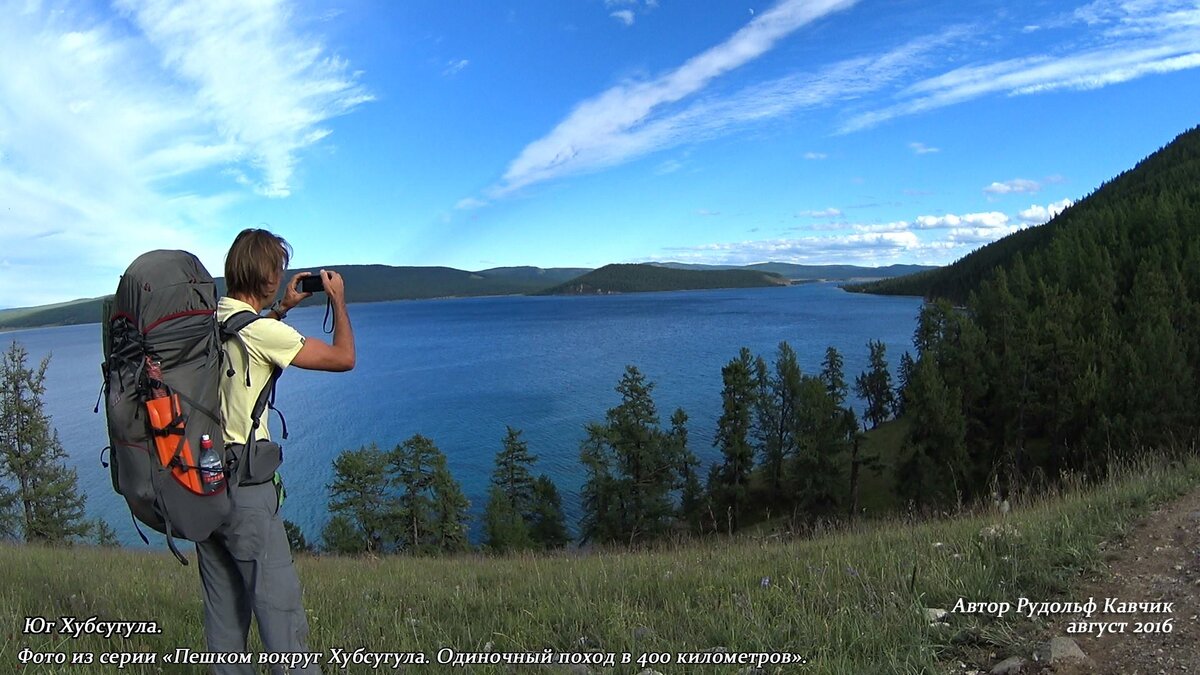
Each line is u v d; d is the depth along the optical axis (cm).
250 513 278
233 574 301
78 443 6328
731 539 1054
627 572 632
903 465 3878
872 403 7131
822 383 4222
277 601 284
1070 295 5162
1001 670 319
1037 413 4044
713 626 403
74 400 9050
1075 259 7238
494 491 3694
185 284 258
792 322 17962
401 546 3678
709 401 7431
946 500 3616
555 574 668
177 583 623
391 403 8338
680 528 4009
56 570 698
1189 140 19862
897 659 332
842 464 4038
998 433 4294
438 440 6259
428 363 12444
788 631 381
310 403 8519
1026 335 4169
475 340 17250
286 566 292
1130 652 315
